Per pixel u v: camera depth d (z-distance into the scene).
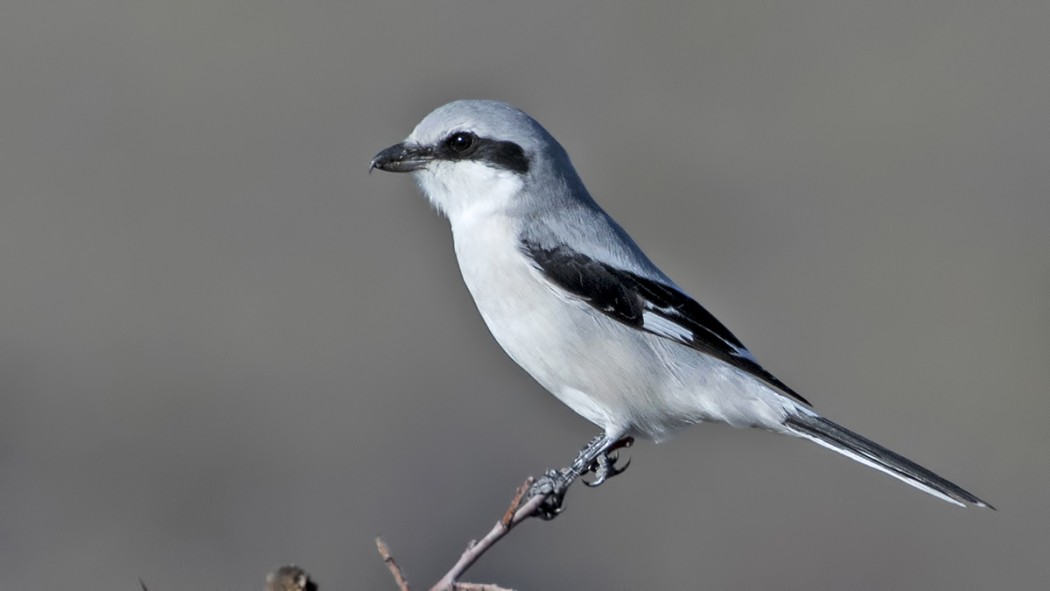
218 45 20.22
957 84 20.98
